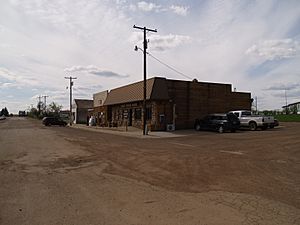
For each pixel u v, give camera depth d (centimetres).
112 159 1298
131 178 933
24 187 819
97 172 1029
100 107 4962
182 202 679
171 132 2966
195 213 602
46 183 868
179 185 839
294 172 991
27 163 1209
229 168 1059
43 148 1706
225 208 630
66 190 789
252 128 2950
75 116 7212
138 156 1372
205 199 700
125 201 691
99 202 683
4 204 665
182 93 3344
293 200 683
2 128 4191
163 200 696
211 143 1916
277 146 1652
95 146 1806
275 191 762
